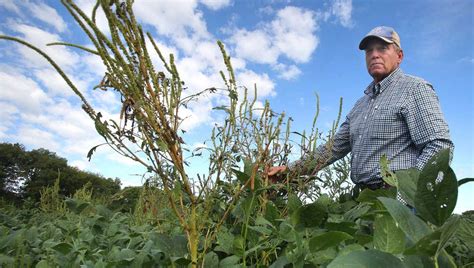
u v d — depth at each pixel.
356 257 0.74
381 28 3.18
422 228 0.88
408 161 2.85
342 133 3.51
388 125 2.93
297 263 1.22
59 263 1.63
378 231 1.02
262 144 1.80
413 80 2.93
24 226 2.81
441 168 0.92
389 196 1.53
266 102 1.74
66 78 1.27
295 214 1.40
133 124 1.37
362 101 3.39
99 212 2.47
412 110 2.81
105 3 1.23
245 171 1.61
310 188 2.40
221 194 1.97
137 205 2.61
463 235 1.12
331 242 1.13
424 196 0.94
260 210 1.92
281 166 2.31
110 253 1.69
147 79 1.33
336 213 2.06
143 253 1.51
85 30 1.22
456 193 0.90
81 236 2.08
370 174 2.98
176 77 1.38
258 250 1.59
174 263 1.43
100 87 1.35
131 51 1.32
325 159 2.48
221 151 1.49
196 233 1.43
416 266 0.79
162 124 1.33
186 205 1.68
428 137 2.70
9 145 34.09
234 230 1.95
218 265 1.46
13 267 1.62
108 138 1.35
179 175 1.45
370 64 3.17
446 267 0.83
